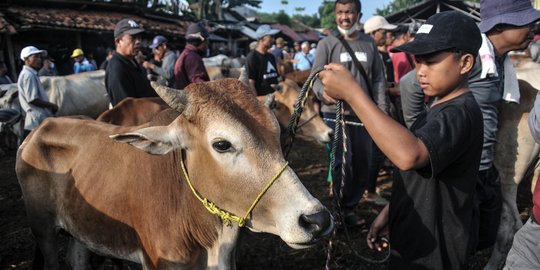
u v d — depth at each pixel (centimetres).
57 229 301
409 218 198
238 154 193
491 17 275
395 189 209
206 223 229
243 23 2722
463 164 189
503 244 340
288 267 382
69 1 1481
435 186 191
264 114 200
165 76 819
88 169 270
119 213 254
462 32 176
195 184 217
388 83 534
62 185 281
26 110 684
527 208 492
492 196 262
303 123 507
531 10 265
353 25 425
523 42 276
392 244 209
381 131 169
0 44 1216
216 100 199
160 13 1881
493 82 287
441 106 190
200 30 526
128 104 377
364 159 436
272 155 194
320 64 434
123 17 1633
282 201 189
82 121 297
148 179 242
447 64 181
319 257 398
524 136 343
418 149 168
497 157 356
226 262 236
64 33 1411
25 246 436
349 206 442
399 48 186
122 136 203
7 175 683
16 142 846
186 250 235
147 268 246
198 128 202
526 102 343
